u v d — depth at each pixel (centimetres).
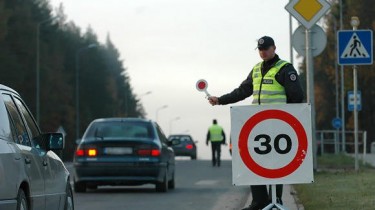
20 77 12888
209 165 6531
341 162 5197
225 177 4669
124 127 3497
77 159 3419
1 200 1394
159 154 3403
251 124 1730
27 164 1578
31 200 1589
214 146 6300
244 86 1941
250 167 1730
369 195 2500
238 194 3366
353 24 3622
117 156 3388
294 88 1853
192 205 2864
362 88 12412
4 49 12656
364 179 3120
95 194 3369
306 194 2661
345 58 3619
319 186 2917
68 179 2023
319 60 13512
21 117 1712
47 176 1755
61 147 1822
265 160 1730
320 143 7906
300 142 1723
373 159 6109
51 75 15175
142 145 3391
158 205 2859
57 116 15250
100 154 3397
